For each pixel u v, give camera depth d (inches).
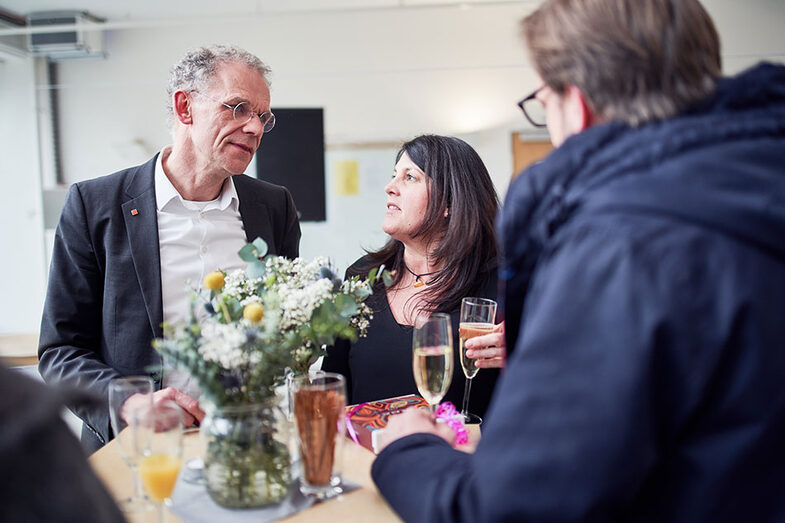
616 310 23.7
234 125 65.7
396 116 226.4
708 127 25.0
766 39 209.0
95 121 229.0
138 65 228.2
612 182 25.6
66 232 68.2
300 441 40.6
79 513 17.8
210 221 72.6
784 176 24.2
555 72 28.9
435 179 67.1
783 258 24.0
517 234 28.0
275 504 39.7
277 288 45.4
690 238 23.8
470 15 222.8
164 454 37.8
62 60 227.6
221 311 44.1
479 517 26.0
